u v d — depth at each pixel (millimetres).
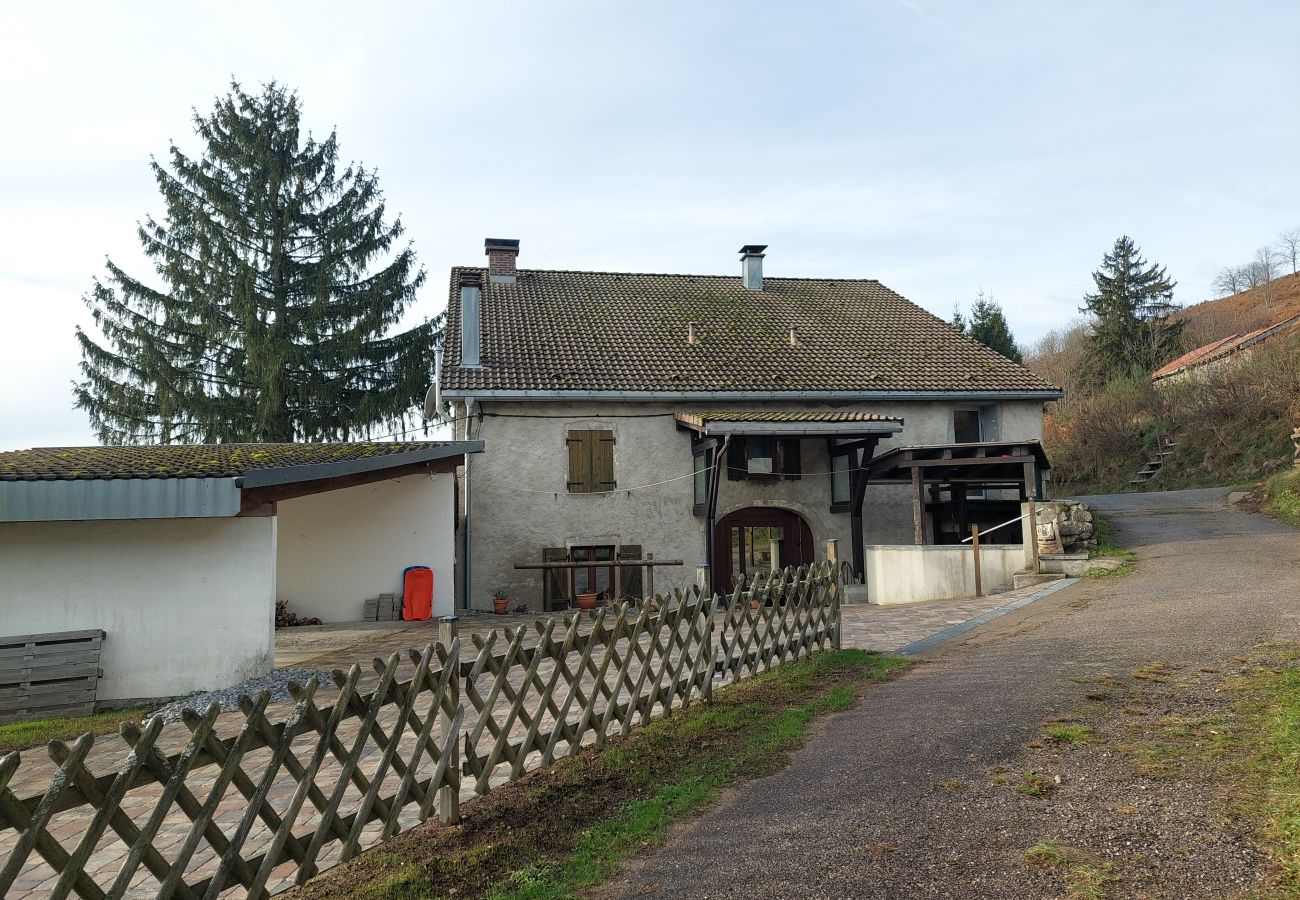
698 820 4473
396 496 14625
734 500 17656
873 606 14227
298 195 26484
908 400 18469
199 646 9039
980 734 5398
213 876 3438
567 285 21922
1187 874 3379
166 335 24703
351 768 4066
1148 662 6836
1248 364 24453
